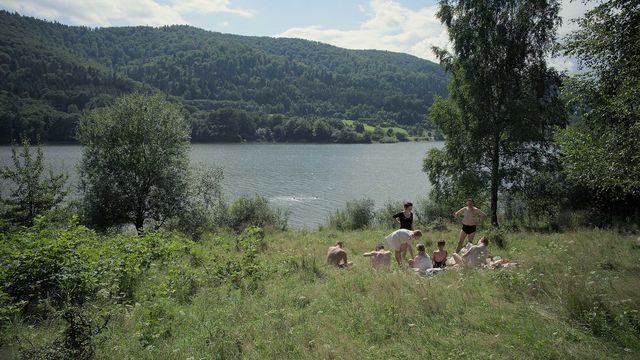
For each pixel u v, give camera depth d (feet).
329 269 38.42
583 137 45.62
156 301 28.66
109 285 30.55
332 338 21.50
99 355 20.16
